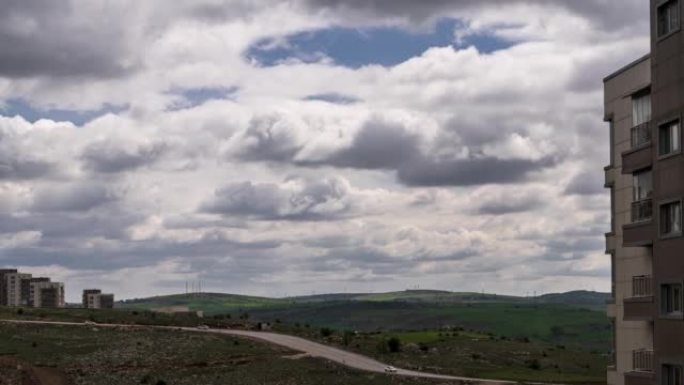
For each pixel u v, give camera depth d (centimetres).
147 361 19425
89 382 16538
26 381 16212
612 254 7075
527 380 18225
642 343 6606
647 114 6400
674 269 5722
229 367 18825
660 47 5869
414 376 18000
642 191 6388
